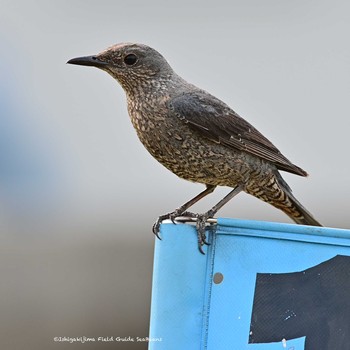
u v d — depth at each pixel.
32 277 14.46
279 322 8.09
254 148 11.52
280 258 8.17
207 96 11.51
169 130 11.23
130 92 11.55
